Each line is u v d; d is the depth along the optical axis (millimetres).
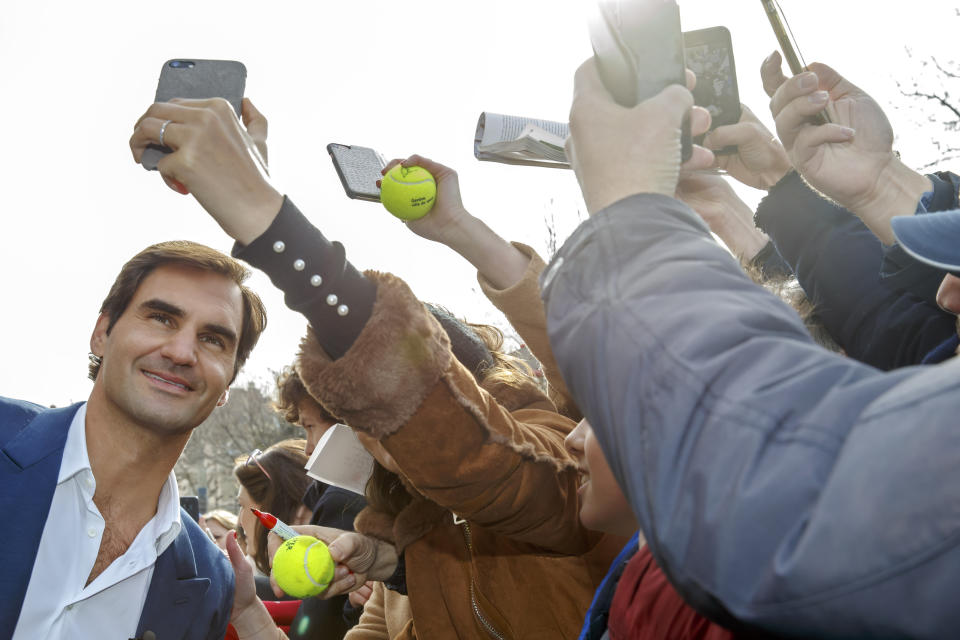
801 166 1718
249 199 1300
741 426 679
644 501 726
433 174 2064
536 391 2338
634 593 1262
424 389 1466
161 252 2189
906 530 576
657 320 763
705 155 1159
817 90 1646
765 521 646
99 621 2076
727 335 729
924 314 1832
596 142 960
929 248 1025
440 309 2473
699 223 893
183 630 2191
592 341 803
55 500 2076
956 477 566
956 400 591
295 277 1342
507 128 1891
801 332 765
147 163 1322
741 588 656
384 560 2389
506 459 1635
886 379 669
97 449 2119
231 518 5188
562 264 886
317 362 1438
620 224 866
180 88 1583
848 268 1937
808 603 619
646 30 981
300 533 2689
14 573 1974
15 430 2146
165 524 2188
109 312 2193
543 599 2094
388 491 2404
